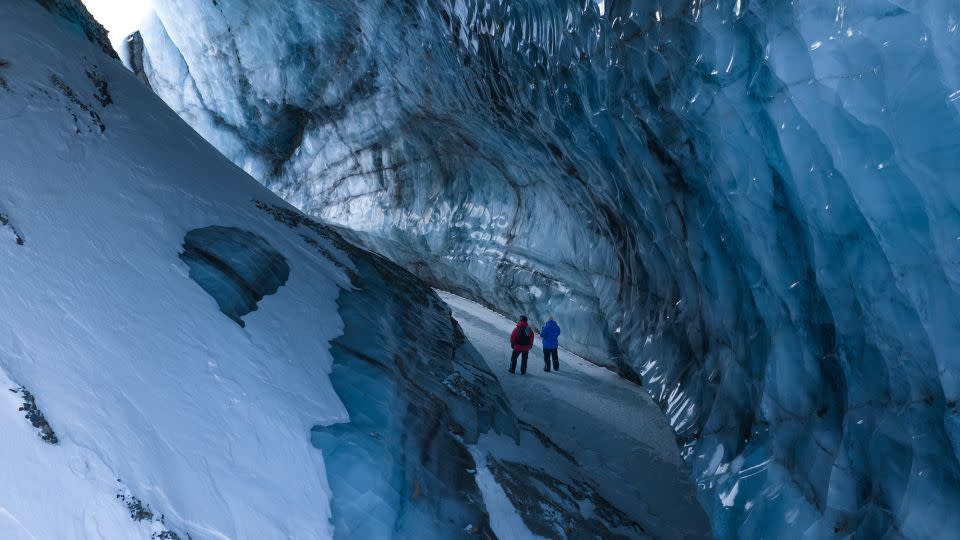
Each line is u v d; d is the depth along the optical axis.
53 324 3.54
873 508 4.29
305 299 6.27
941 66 3.27
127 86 7.86
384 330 6.76
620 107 6.99
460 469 5.41
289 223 8.16
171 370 3.99
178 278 4.95
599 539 5.92
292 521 3.78
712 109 5.40
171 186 6.21
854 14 3.76
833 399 4.88
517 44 8.50
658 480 8.60
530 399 10.77
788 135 4.55
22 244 3.90
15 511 2.63
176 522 3.18
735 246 6.04
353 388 5.35
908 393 4.04
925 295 3.67
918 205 3.59
